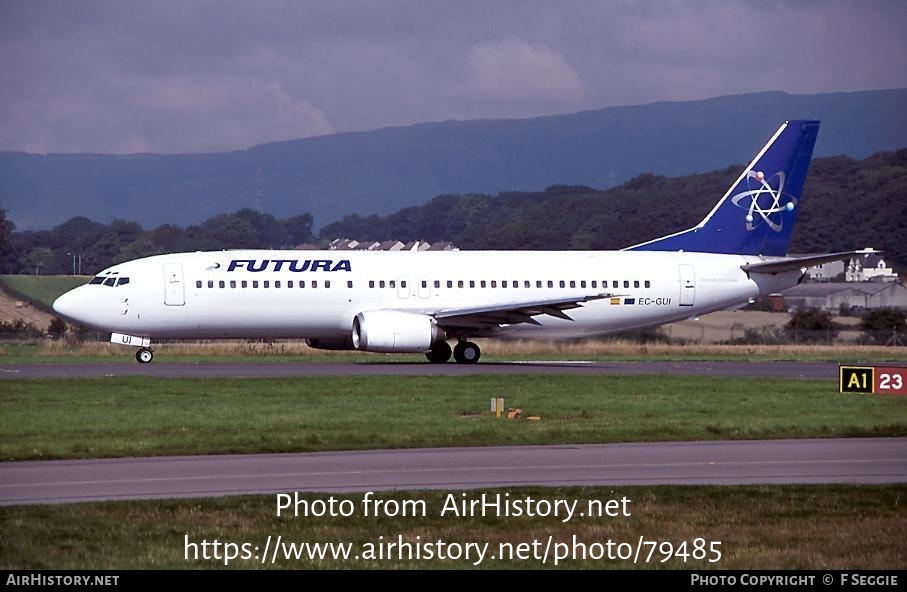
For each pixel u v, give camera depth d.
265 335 143.12
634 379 115.75
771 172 156.00
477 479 59.78
